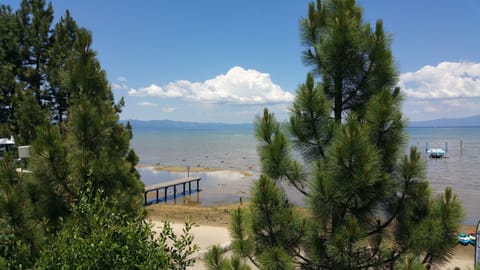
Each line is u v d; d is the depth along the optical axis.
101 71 5.80
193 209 24.39
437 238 4.11
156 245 3.82
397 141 4.37
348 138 4.00
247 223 4.84
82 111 5.14
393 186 4.38
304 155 4.75
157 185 29.86
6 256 3.75
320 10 4.97
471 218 21.30
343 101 4.94
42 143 4.68
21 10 14.57
